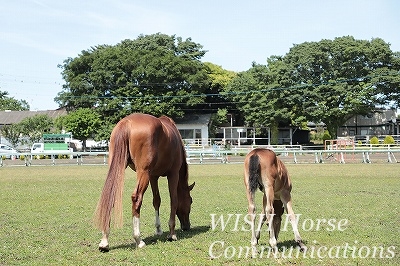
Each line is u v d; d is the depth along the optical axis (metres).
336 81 51.91
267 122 54.69
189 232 9.52
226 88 60.62
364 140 53.97
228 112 65.00
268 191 7.54
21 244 8.26
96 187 18.27
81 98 55.03
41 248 7.98
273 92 53.47
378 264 6.95
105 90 56.53
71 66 56.91
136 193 8.03
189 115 62.00
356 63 52.50
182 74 56.19
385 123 60.50
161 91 56.72
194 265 6.87
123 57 56.03
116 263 6.97
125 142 7.95
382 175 22.00
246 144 61.09
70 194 15.96
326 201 13.40
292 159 37.19
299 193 15.30
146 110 54.44
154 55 58.09
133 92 55.09
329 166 28.66
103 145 56.12
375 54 52.47
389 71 51.69
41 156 44.09
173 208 8.86
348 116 55.22
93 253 7.60
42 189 17.56
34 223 10.39
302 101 53.22
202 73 57.22
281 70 54.19
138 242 8.01
